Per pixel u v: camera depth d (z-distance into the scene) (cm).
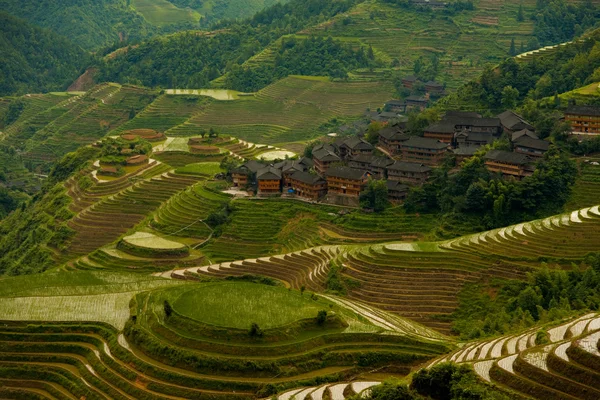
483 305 14675
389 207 19450
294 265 17262
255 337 11838
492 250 16050
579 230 16112
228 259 18912
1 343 12500
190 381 11219
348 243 18438
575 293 13675
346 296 15375
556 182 17975
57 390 11606
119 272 15912
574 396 8419
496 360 9469
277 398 10369
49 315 13200
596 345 8956
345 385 10669
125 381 11425
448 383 9225
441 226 18088
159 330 12256
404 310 14875
